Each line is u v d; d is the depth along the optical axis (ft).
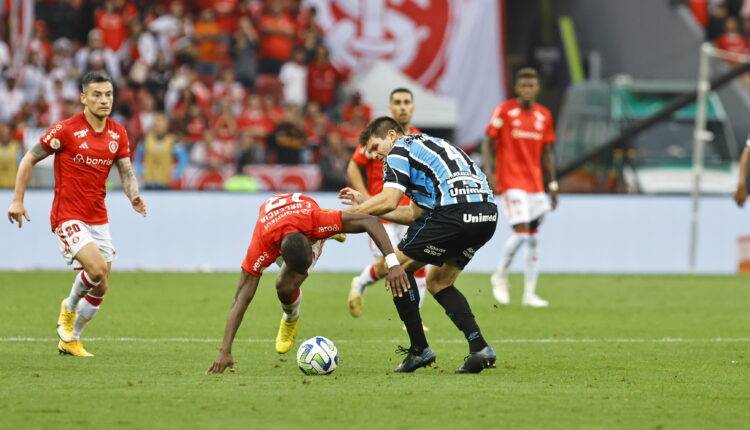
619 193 231.50
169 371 100.83
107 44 279.69
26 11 280.31
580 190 250.57
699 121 234.79
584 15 312.91
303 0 286.87
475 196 101.19
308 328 138.62
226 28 286.87
